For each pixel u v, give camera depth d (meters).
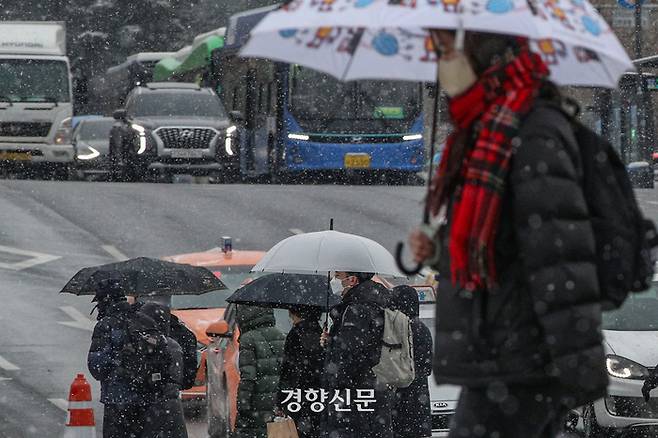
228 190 68.94
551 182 6.95
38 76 82.56
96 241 53.34
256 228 55.81
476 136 7.32
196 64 92.38
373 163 76.69
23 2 155.88
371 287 19.11
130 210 60.59
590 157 7.32
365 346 18.69
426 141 77.62
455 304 7.38
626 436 27.19
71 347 37.88
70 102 82.56
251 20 81.94
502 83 7.23
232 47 83.44
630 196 7.48
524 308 7.18
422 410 21.66
